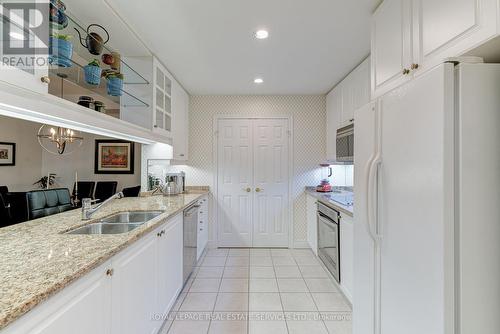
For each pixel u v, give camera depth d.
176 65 2.99
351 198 3.10
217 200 4.21
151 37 2.34
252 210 4.22
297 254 3.89
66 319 0.98
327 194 3.53
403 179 1.18
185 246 2.74
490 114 0.95
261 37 2.34
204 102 4.21
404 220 1.17
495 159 0.95
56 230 1.66
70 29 1.89
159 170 3.92
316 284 2.89
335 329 2.10
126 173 5.34
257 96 4.20
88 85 1.96
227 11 1.95
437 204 0.98
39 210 2.23
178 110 3.61
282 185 4.21
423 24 1.36
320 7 1.90
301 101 4.20
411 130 1.13
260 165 4.22
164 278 2.08
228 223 4.21
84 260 1.13
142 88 2.69
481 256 0.95
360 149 1.63
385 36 1.75
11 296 0.82
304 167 4.19
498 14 0.94
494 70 0.96
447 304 0.95
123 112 2.63
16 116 1.42
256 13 1.97
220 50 2.59
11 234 1.56
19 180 4.96
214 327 2.12
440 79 0.97
